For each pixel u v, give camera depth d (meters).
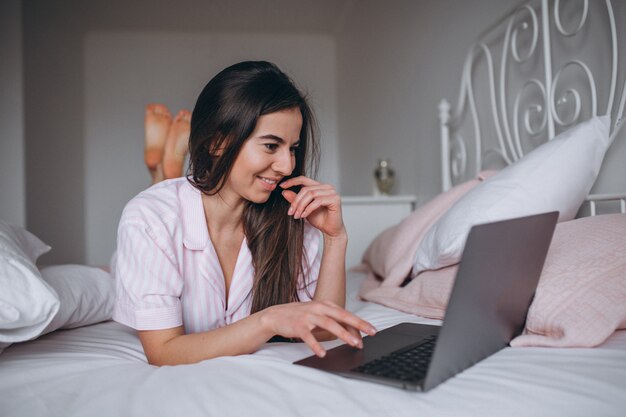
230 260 1.08
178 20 4.00
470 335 0.69
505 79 1.81
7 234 1.05
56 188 3.96
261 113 0.89
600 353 0.76
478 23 1.97
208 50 4.17
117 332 1.15
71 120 3.99
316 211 1.09
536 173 1.19
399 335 0.87
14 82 2.97
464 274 0.61
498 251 0.68
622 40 1.25
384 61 3.04
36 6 3.92
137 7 3.86
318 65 4.26
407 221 1.66
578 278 0.86
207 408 0.61
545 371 0.69
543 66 1.58
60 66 3.97
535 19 1.57
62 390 0.70
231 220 1.05
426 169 2.48
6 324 0.78
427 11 2.42
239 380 0.68
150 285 0.85
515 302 0.81
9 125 2.96
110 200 4.03
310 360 0.75
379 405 0.60
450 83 2.21
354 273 2.05
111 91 4.05
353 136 3.74
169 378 0.71
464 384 0.65
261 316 0.78
